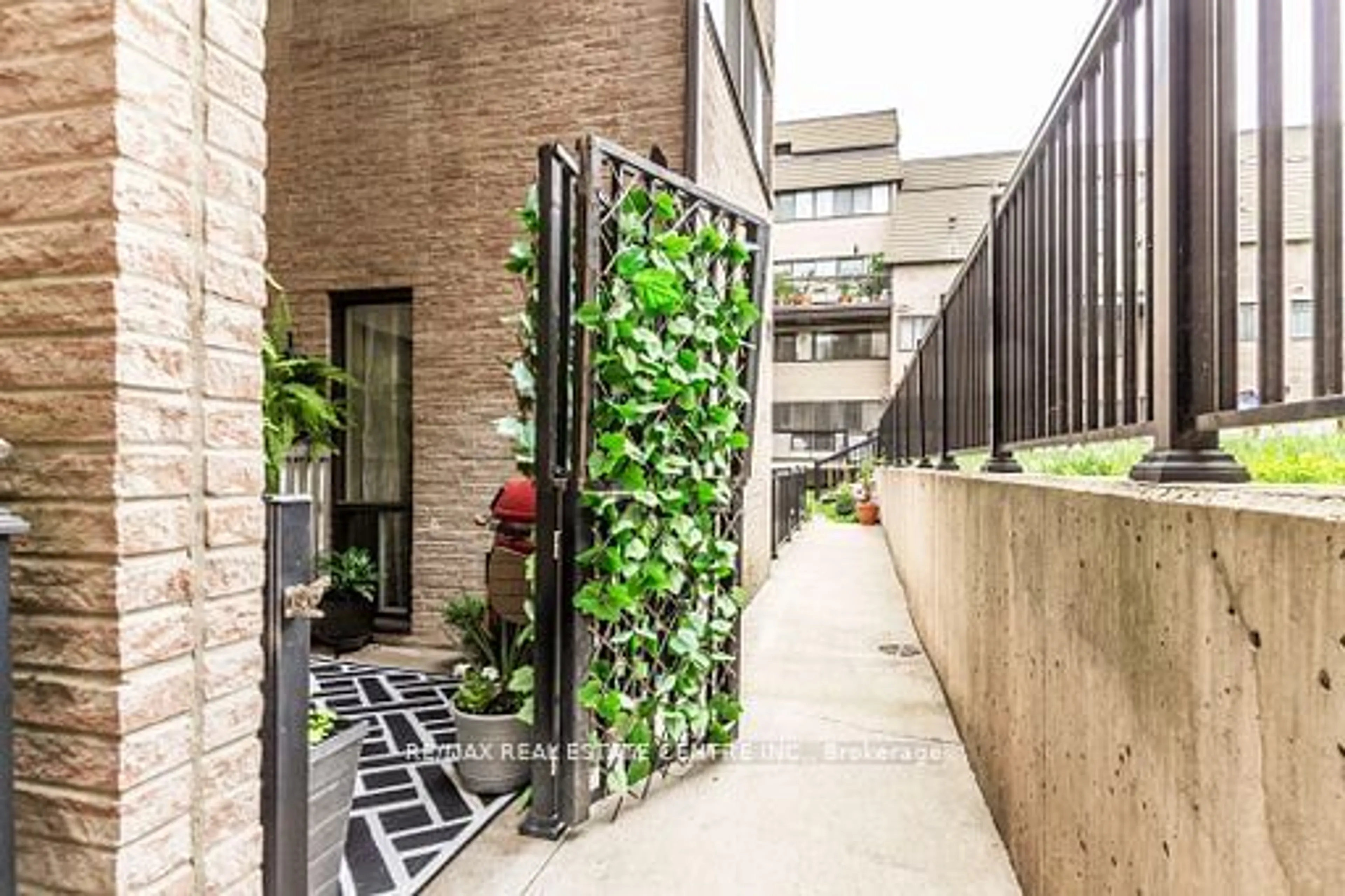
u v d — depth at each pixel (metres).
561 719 2.09
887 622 4.72
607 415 2.12
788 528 9.32
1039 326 2.05
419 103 4.12
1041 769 1.61
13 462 0.97
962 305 3.45
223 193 1.11
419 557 4.11
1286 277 0.99
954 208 15.34
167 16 1.02
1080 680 1.35
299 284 4.29
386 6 4.16
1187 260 1.14
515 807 2.22
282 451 2.13
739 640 2.70
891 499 7.64
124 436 0.95
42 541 0.97
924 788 2.31
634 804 2.22
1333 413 0.82
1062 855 1.46
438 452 4.09
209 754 1.08
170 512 1.02
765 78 6.36
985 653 2.24
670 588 2.29
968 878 1.82
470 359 4.04
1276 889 0.74
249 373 1.15
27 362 0.97
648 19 3.77
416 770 2.50
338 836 1.69
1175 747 0.97
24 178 0.98
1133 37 1.39
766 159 6.40
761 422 5.62
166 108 1.02
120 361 0.95
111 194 0.95
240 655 1.13
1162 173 1.20
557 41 3.90
